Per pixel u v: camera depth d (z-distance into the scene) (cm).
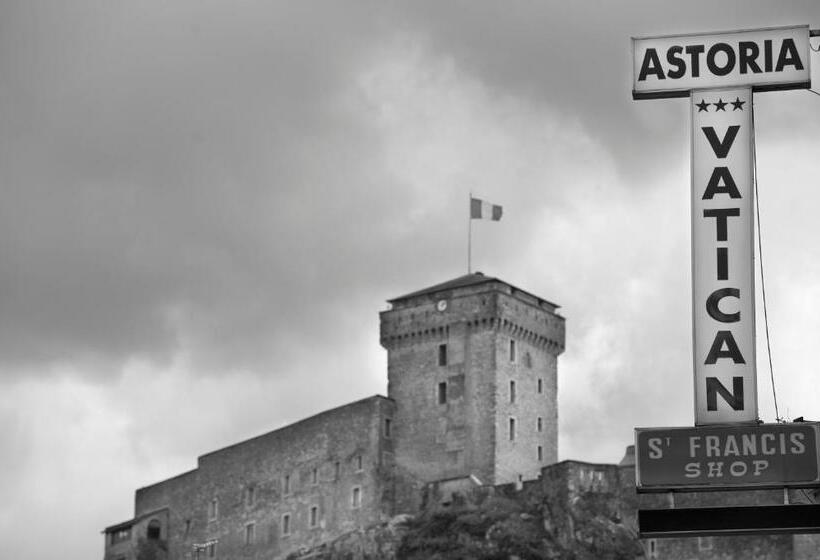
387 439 18175
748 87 5944
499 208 19000
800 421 5838
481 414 17662
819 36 5959
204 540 19912
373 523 17875
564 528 16750
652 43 6034
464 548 16962
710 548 16112
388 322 18562
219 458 19988
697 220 5831
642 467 5616
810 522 5512
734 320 5734
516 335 18088
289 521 18812
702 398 5691
